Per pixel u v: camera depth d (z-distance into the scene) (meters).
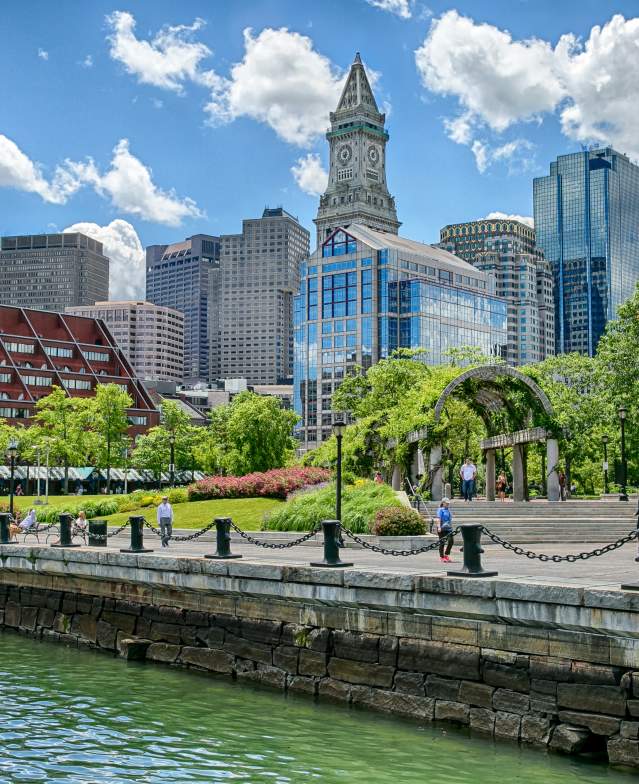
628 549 27.75
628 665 14.12
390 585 17.52
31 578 28.91
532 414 40.69
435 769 14.04
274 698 18.80
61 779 13.91
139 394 149.12
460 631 16.53
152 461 110.19
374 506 31.69
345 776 13.87
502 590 15.66
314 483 46.03
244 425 73.94
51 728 16.64
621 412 46.06
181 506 44.69
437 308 194.88
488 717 15.71
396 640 17.59
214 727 16.59
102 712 17.78
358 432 48.94
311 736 15.91
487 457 47.78
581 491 75.12
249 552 26.70
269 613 20.42
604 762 14.23
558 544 31.78
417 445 43.34
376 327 194.38
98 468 106.62
